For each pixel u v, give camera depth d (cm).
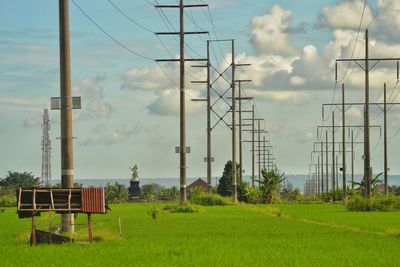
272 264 4056
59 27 6166
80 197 5484
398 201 11400
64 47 6150
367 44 11356
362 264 4056
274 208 12544
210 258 4341
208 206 13762
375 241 5400
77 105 6147
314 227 7119
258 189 19175
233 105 15512
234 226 7300
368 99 11600
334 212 10856
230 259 4291
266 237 5841
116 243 5341
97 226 7350
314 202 19400
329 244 5178
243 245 5131
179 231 6575
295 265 4016
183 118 11738
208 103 15525
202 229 6825
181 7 11731
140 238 5794
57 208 5416
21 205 5384
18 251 4772
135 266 3991
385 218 8788
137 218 8988
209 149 15475
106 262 4172
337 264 4053
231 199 15062
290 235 6056
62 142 6128
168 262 4162
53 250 4822
